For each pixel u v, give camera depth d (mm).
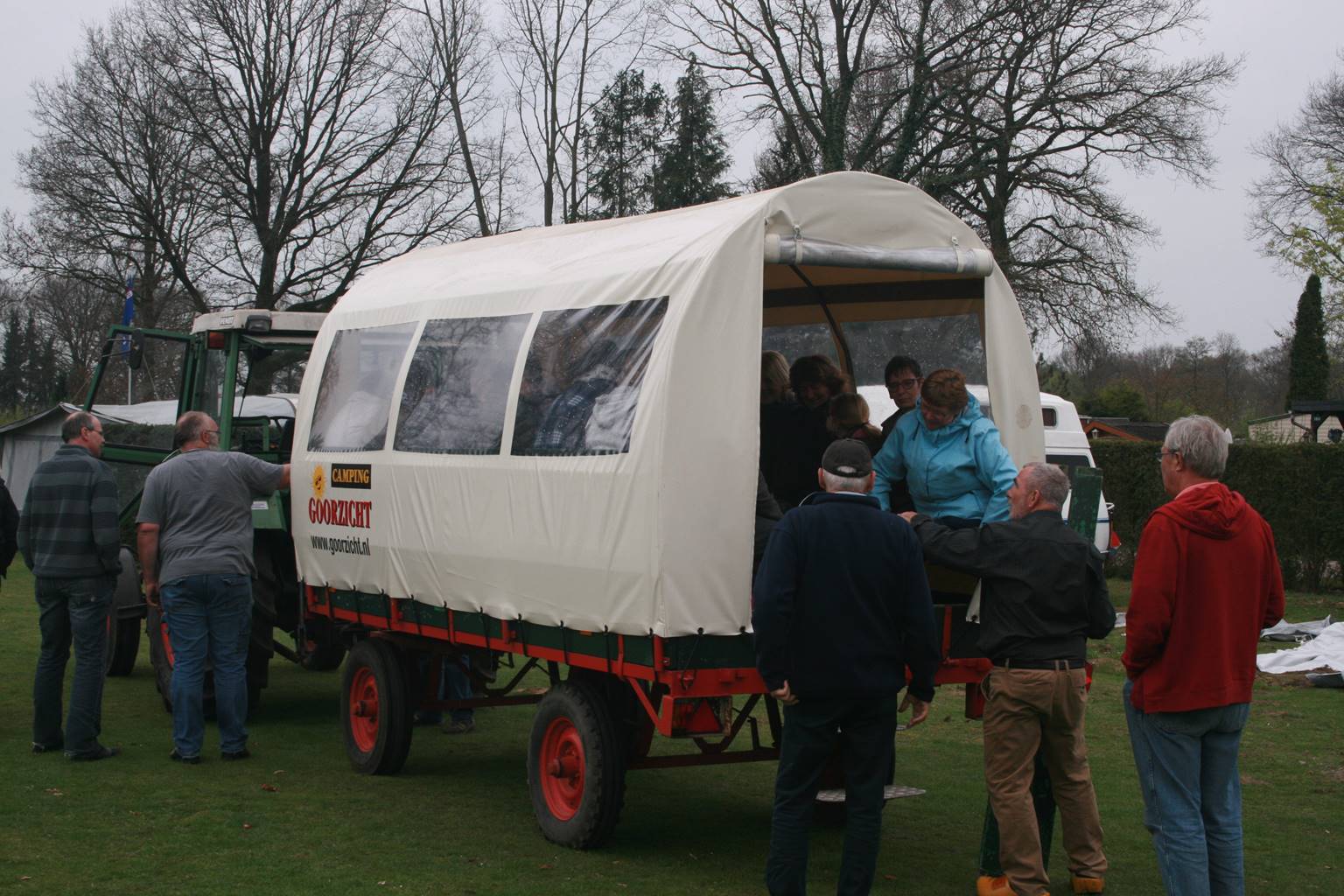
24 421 25391
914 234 5547
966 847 5855
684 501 4844
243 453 7773
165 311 31609
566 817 5699
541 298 5898
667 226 5625
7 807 6117
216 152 27484
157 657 8547
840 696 4422
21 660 10695
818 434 6355
